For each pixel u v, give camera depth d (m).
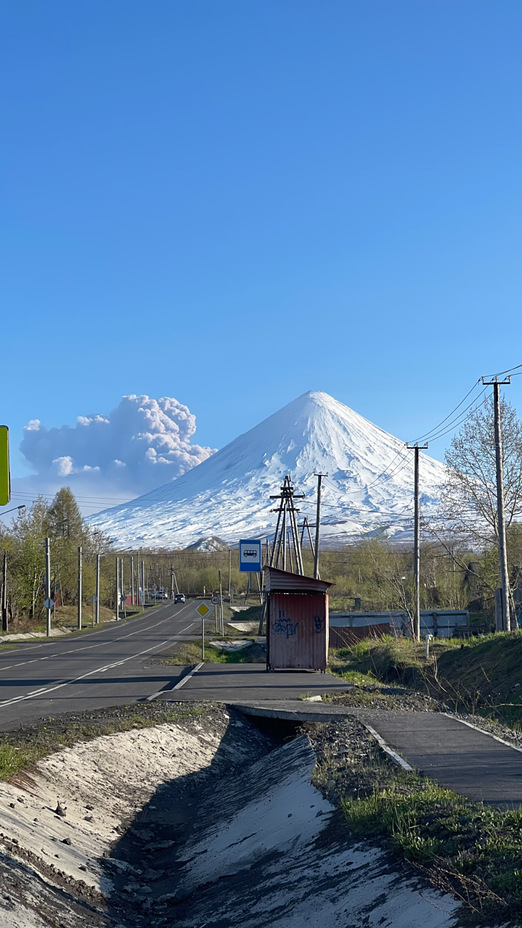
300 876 9.02
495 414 36.28
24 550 84.50
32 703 22.86
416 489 45.06
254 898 9.19
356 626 57.09
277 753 17.00
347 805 10.18
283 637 34.31
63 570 101.06
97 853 11.34
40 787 12.77
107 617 104.19
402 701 23.19
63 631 78.44
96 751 15.80
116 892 10.23
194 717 20.25
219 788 16.23
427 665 35.94
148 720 18.91
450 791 9.66
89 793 13.81
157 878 11.30
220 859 11.27
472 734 15.22
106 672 33.88
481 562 63.66
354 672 37.84
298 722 20.48
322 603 34.72
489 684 28.62
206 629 74.81
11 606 81.81
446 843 7.77
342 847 9.11
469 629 56.59
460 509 56.06
